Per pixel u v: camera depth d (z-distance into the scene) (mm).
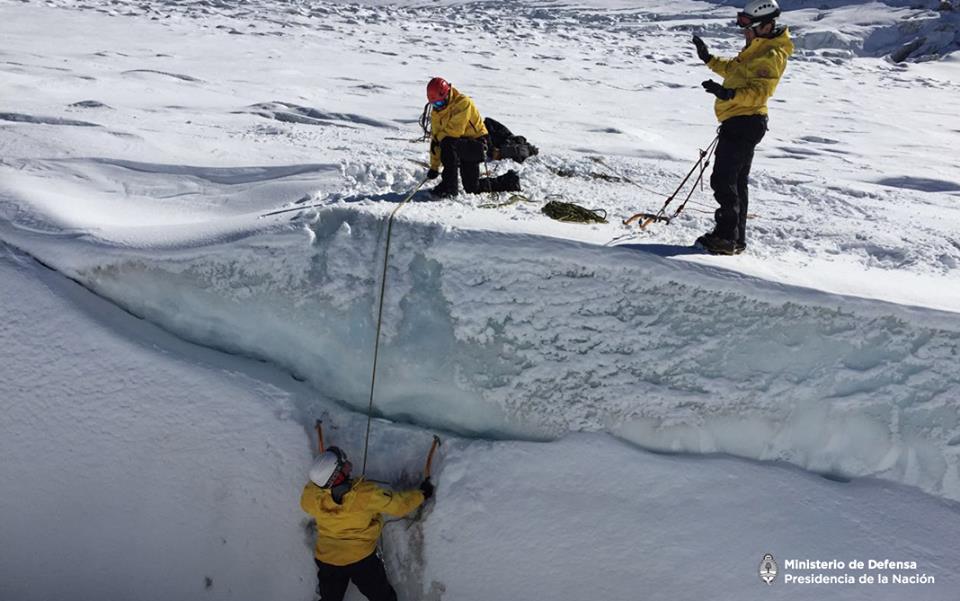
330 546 3893
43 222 4945
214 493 4207
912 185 9195
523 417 4160
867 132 13711
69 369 4430
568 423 4098
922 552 3594
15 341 4516
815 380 3902
